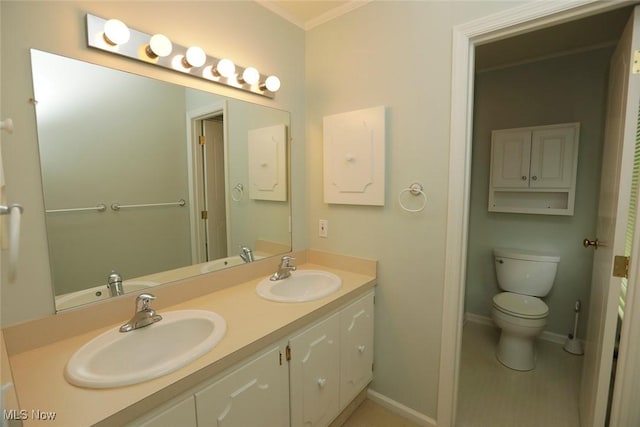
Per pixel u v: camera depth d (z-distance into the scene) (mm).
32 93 1024
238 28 1633
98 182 1212
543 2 1226
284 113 1928
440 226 1554
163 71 1373
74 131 1135
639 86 1141
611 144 1429
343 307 1546
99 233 1216
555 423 1710
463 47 1424
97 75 1177
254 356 1093
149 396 792
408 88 1604
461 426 1698
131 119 1295
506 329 2207
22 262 1015
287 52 1911
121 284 1279
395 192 1694
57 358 969
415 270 1658
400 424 1717
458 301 1554
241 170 1729
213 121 1582
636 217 1142
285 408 1243
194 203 1534
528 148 2502
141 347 1118
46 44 1045
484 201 2834
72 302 1133
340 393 1572
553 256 2432
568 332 2512
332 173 1907
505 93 2682
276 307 1358
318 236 2070
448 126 1494
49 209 1079
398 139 1660
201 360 939
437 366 1627
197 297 1485
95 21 1137
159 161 1396
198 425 931
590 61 2322
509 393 1960
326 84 1943
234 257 1721
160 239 1414
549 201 2545
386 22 1659
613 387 1355
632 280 1164
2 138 965
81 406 748
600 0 1131
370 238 1818
